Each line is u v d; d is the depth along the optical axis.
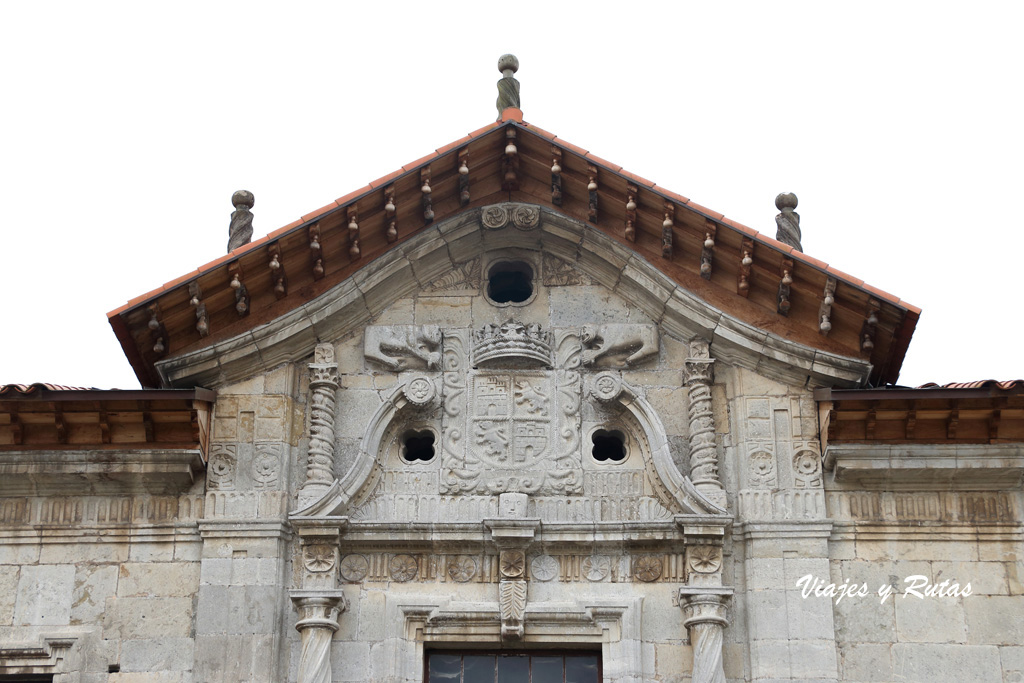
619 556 21.39
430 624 20.98
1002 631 20.66
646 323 23.14
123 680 20.55
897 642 20.64
